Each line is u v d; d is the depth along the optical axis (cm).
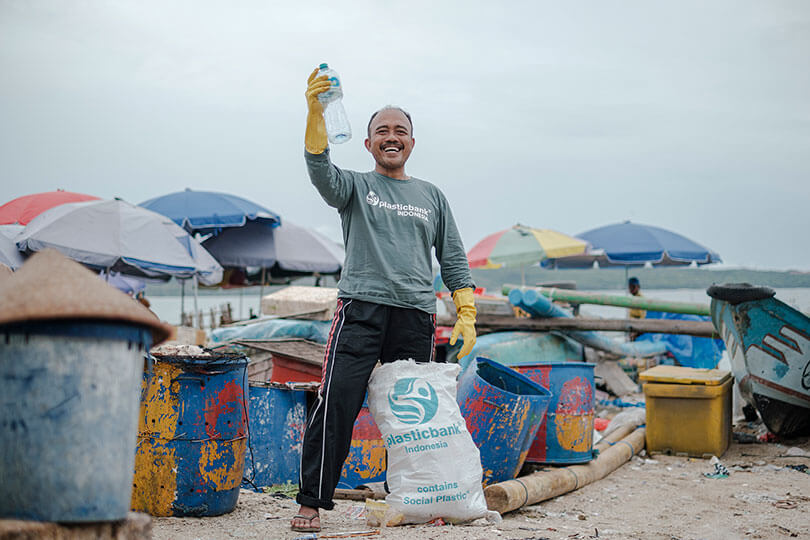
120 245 1164
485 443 553
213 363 449
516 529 448
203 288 1938
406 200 458
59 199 1454
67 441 207
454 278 491
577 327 1117
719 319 890
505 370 614
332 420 421
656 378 826
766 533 486
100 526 212
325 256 1939
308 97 423
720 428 809
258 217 1923
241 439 467
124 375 217
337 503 532
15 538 197
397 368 447
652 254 2230
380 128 462
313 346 821
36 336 204
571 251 1980
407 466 438
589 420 675
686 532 490
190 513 447
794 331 834
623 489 646
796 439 903
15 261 1029
